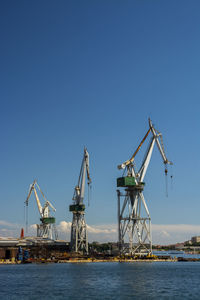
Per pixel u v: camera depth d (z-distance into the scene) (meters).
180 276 136.62
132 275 140.00
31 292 96.75
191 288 102.44
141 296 88.50
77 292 95.81
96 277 132.62
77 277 133.25
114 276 136.12
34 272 158.88
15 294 93.62
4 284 115.56
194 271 160.75
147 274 144.25
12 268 189.38
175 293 92.81
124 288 103.00
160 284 111.94
